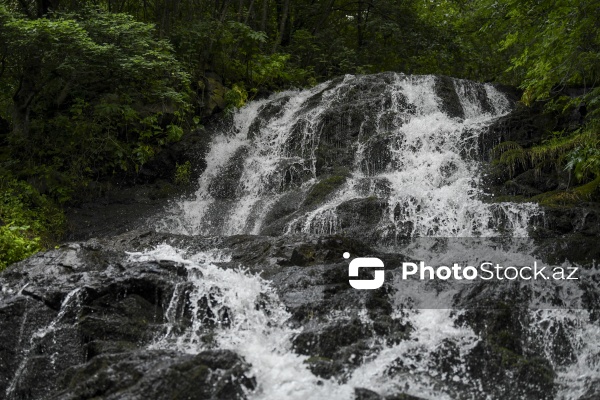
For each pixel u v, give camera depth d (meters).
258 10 19.70
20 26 11.89
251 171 13.20
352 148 12.88
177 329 6.82
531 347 6.83
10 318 6.97
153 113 13.95
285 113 14.75
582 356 6.84
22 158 13.19
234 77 16.27
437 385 6.05
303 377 6.00
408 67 20.59
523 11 11.75
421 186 11.46
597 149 10.38
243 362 5.91
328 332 6.54
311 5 20.31
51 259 8.22
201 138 14.16
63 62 12.54
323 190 11.57
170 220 12.23
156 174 13.70
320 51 19.25
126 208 12.81
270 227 10.81
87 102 13.79
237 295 7.26
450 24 20.27
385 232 9.65
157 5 16.73
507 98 14.87
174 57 14.48
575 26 10.38
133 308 7.08
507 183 11.09
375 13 20.77
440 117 13.52
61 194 12.70
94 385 5.69
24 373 6.53
